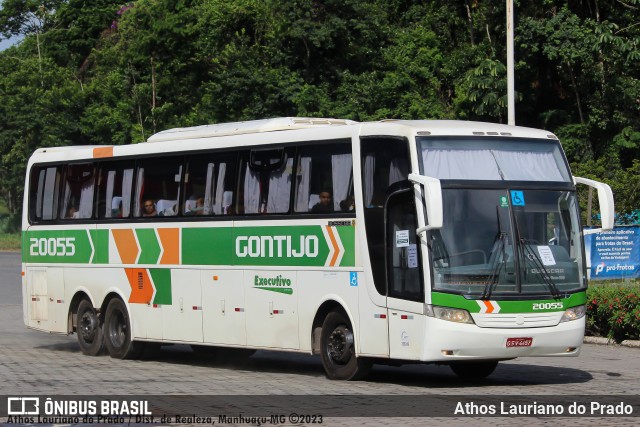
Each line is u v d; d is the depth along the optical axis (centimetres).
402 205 1363
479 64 3472
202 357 1938
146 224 1803
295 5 3853
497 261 1345
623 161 3491
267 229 1566
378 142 1409
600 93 3391
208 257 1672
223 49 4209
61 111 5638
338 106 3747
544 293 1361
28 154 5991
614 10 3475
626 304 1952
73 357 1902
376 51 3959
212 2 4506
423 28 4078
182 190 1738
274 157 1569
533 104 3534
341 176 1460
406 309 1349
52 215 2031
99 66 5747
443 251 1328
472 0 3847
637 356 1803
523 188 1388
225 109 3953
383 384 1433
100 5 6519
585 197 2647
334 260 1459
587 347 1948
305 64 3909
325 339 1481
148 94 4888
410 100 3731
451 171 1363
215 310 1658
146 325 1802
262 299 1573
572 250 1406
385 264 1381
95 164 1939
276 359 1908
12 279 3959
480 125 1434
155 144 1805
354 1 3869
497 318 1330
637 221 2647
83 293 1959
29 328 2091
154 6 4631
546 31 3300
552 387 1388
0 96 6344
